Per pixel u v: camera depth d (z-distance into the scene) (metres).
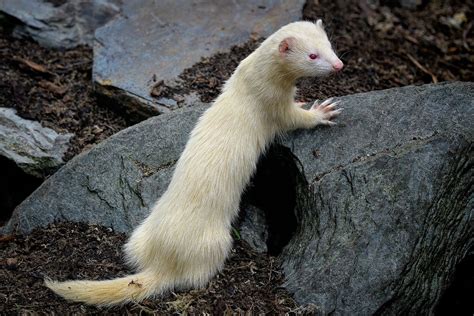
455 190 4.33
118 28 6.43
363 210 4.26
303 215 4.54
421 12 7.49
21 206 5.00
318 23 4.64
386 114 4.66
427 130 4.53
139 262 4.37
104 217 4.76
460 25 7.38
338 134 4.64
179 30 6.39
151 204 4.72
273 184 4.98
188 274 4.23
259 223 4.80
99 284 4.12
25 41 6.73
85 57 6.61
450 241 4.27
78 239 4.67
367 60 6.49
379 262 4.09
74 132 5.77
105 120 5.89
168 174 4.81
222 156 4.34
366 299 4.02
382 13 7.25
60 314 4.11
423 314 4.17
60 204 4.88
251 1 6.72
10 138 5.64
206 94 5.71
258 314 4.05
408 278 4.08
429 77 6.46
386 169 4.35
